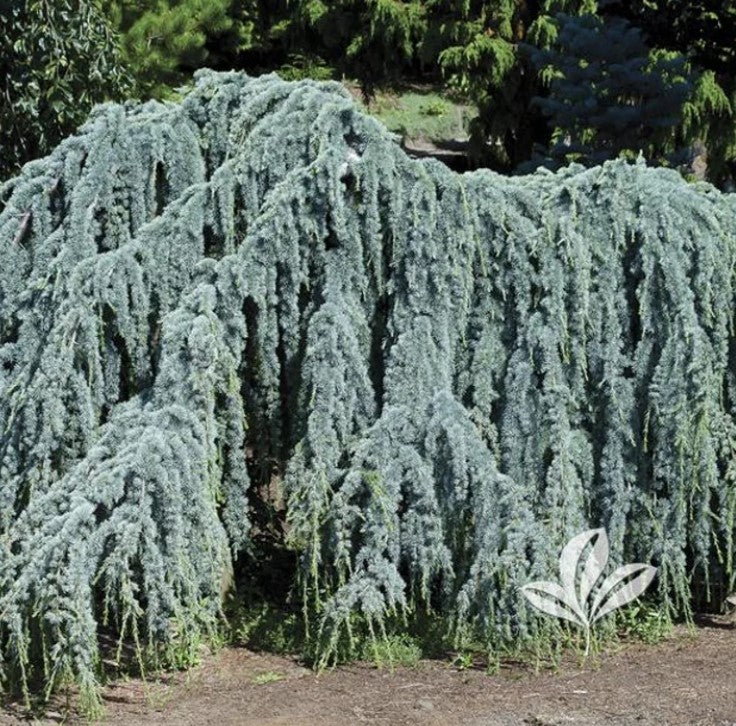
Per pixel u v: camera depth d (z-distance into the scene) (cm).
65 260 542
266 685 528
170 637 506
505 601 526
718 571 601
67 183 562
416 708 495
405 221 550
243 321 536
